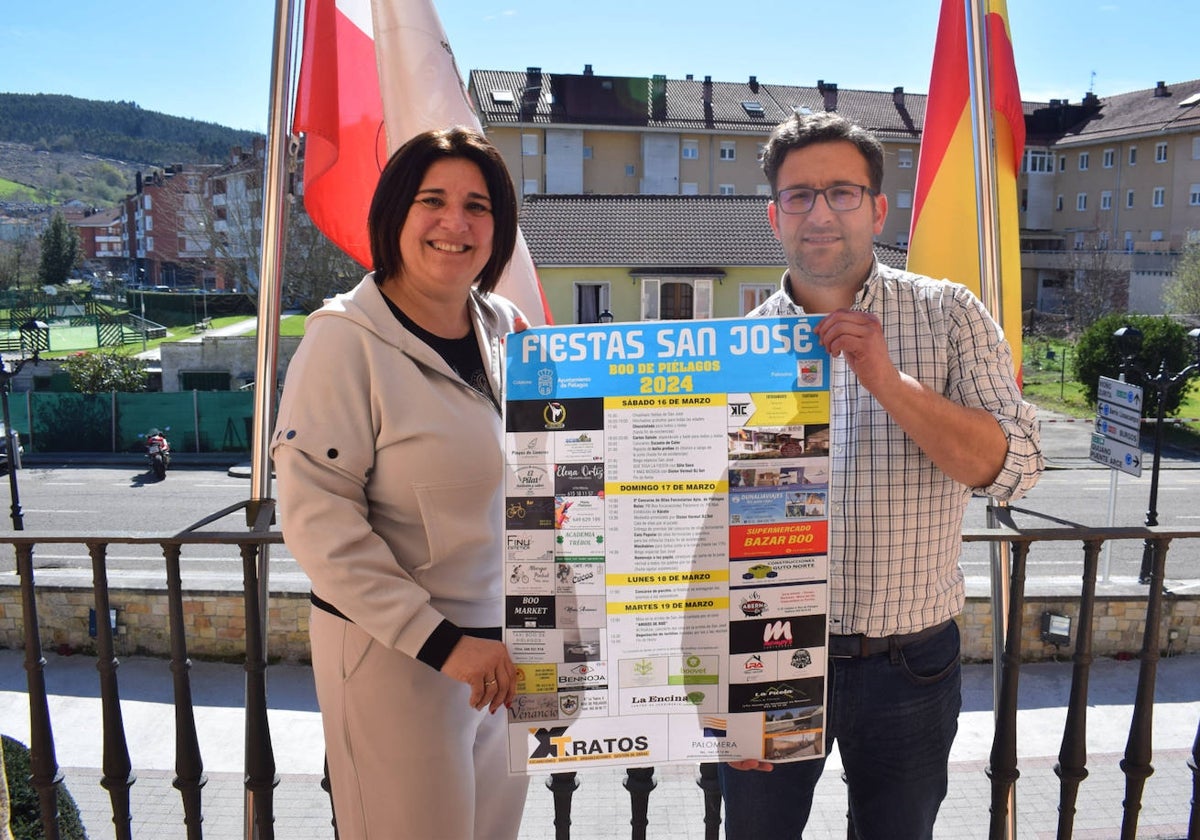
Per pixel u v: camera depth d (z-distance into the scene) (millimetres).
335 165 2963
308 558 1731
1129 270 51719
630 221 33281
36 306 67625
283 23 2578
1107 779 5812
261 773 2297
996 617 2609
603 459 1909
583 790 5766
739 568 1928
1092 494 19281
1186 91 58906
